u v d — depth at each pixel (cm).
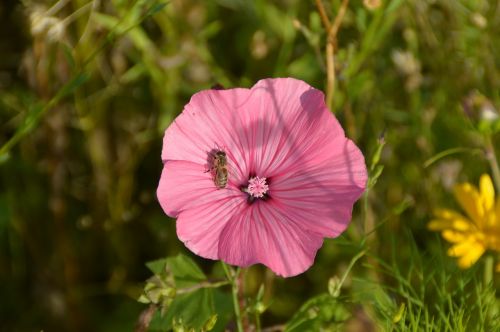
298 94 60
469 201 65
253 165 61
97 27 72
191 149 60
